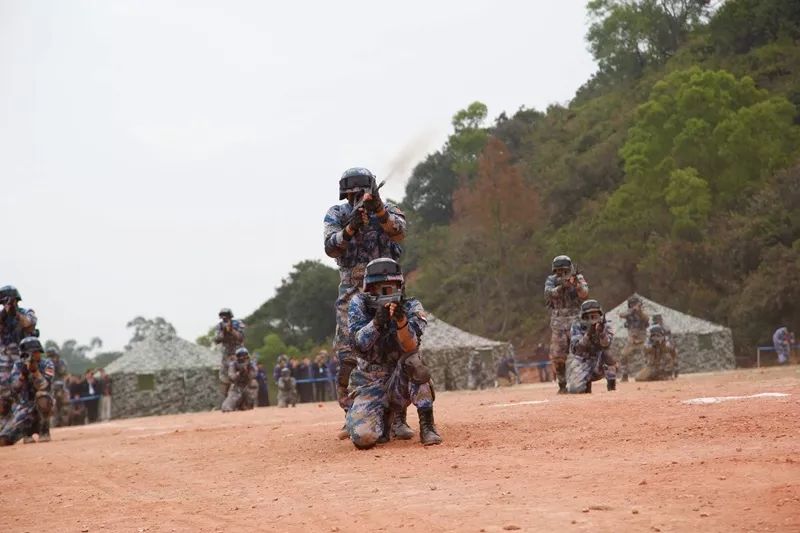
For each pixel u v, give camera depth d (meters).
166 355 58.06
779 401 12.23
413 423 14.48
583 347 22.56
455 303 104.88
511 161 131.38
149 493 9.80
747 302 69.12
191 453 13.50
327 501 7.80
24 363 21.41
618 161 109.56
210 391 58.12
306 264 116.81
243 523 7.25
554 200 110.50
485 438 11.41
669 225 85.44
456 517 6.50
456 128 134.38
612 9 142.62
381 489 8.15
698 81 88.56
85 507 9.19
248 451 12.88
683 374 53.44
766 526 5.54
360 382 11.68
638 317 35.69
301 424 17.95
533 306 98.50
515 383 56.41
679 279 78.12
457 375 55.59
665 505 6.30
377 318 11.14
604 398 16.36
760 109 85.00
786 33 112.31
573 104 146.12
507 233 102.94
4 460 15.61
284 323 114.69
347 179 12.45
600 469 8.15
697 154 86.06
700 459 8.16
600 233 91.00
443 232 120.81
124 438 18.95
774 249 71.25
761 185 82.06
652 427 10.84
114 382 55.78
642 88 129.00
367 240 12.53
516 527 5.97
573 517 6.16
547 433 11.38
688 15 139.12
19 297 21.91
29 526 8.30
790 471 7.16
